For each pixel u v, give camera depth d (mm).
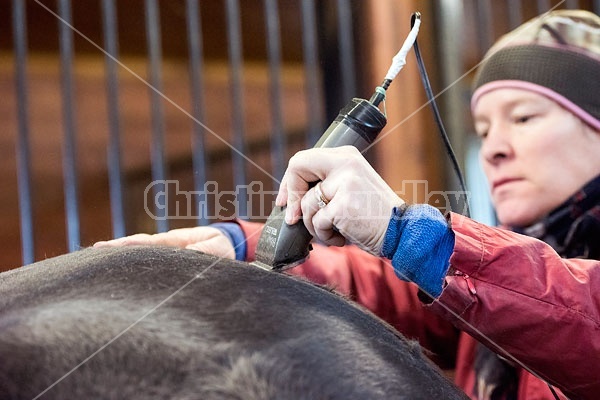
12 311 451
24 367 401
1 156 2705
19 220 2727
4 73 2656
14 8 1834
